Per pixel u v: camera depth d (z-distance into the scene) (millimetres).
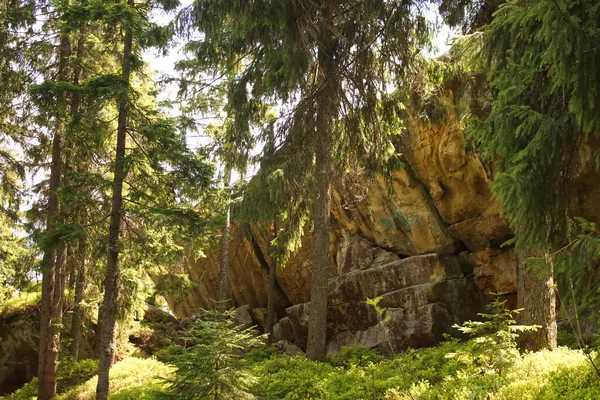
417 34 12000
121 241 13828
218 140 15758
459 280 15305
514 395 6574
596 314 5062
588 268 5000
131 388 13328
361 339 15758
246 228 20281
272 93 13172
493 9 10531
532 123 5449
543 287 9391
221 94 17906
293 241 14555
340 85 12352
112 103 12656
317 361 12773
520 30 5836
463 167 14930
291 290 20672
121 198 12383
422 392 8164
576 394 5883
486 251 15258
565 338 10898
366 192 16844
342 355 13117
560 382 6438
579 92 4699
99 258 12961
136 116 12414
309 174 12445
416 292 15078
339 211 18141
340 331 16688
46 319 15242
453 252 16031
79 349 19359
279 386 10695
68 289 19156
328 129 12773
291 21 11305
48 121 14539
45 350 15078
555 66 4805
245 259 21906
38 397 14859
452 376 8719
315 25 11102
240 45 13055
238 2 10812
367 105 12891
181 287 14820
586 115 4871
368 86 12695
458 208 15477
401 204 16562
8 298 20797
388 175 14375
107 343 11844
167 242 14898
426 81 12844
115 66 15891
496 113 5867
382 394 9195
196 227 12367
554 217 5840
